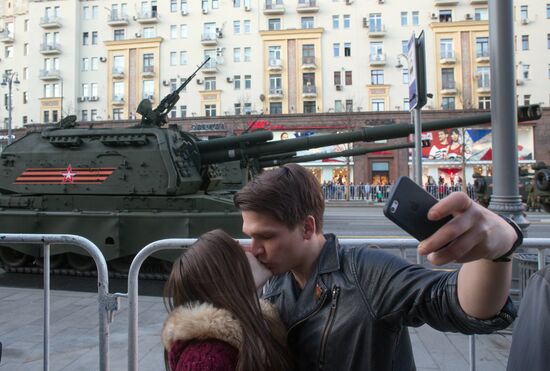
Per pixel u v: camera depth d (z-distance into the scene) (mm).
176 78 45094
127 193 9078
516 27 40406
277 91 43219
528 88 40250
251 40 43781
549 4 40188
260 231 1703
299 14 43562
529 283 1453
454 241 1180
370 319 1610
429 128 9477
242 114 42875
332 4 42969
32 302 6957
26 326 5777
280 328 1772
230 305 1624
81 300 7043
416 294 1540
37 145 10016
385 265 1651
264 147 10641
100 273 3500
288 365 1707
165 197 8984
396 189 1271
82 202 9297
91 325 5797
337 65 42844
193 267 1685
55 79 47719
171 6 45438
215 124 42156
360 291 1639
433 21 42000
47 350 3752
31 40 48719
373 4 42500
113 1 47125
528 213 23000
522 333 1388
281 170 1800
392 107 42156
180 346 1574
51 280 8984
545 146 39250
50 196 9414
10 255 9625
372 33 41938
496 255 1231
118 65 46781
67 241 3670
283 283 1938
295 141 10492
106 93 46719
